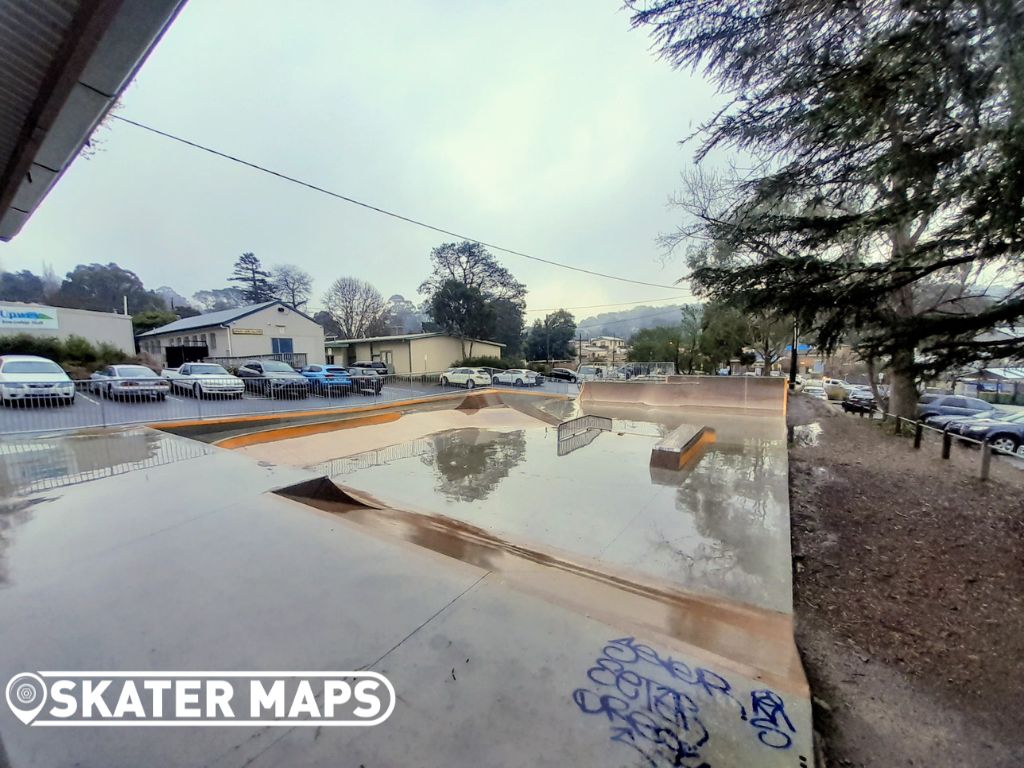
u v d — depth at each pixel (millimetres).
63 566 2695
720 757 1457
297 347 26078
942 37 3133
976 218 3744
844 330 5703
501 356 37500
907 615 3693
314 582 2525
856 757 2225
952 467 8266
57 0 1427
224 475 4688
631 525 5160
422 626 2129
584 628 2150
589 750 1466
